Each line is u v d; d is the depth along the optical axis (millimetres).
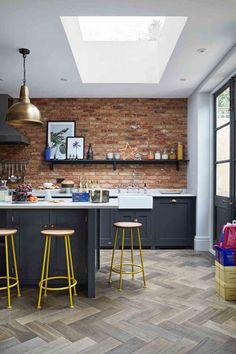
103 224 5355
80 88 5332
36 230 3389
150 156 5859
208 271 4043
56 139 5973
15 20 3027
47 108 5992
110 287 3438
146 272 3996
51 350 2168
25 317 2688
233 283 3078
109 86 5207
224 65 3943
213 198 5109
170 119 5992
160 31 4641
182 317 2693
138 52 4988
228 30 3211
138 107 6000
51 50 3730
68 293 3275
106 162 5926
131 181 6000
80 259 3379
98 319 2648
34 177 6000
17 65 4223
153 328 2494
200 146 5254
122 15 2959
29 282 3414
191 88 5316
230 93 4309
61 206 3143
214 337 2357
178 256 4840
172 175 6012
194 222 5371
